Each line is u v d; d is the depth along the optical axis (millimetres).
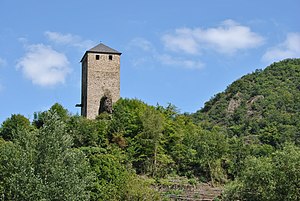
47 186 44156
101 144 90812
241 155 98312
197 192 83562
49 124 48344
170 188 83875
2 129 96062
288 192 60781
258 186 65438
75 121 93125
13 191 44688
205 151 94188
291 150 64125
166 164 91438
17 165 45656
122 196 65875
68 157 47781
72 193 45281
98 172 67125
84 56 113625
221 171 94500
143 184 69625
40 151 46406
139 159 89438
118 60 112000
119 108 100000
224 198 72500
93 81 110125
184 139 98250
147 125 92188
